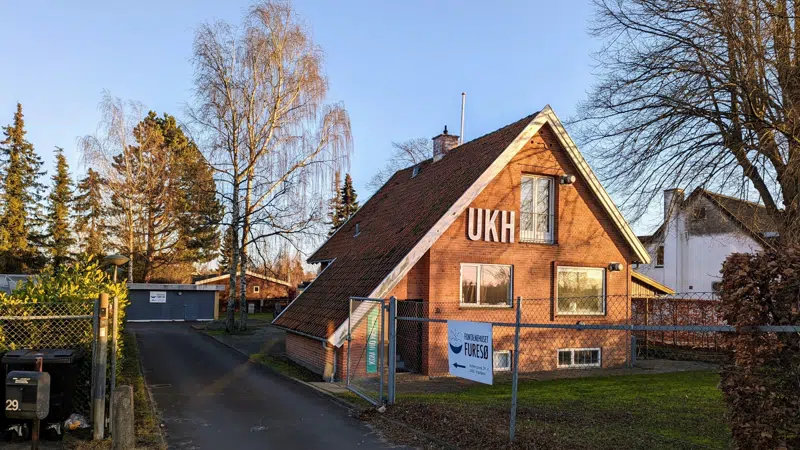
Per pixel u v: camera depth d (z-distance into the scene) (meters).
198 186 27.16
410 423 9.05
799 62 13.62
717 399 11.40
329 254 22.66
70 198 52.84
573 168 17.30
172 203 42.25
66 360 7.60
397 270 14.47
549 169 16.98
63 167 52.78
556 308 16.81
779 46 13.70
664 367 17.66
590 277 17.64
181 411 10.41
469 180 15.82
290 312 18.66
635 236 17.94
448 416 8.96
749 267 5.05
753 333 5.03
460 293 15.60
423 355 15.18
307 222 27.19
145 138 41.91
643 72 15.53
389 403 10.30
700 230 32.62
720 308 5.47
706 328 5.37
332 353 14.02
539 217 17.17
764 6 14.09
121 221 44.66
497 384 13.83
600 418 9.26
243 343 23.56
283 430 9.03
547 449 7.10
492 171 15.58
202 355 19.66
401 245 15.75
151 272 48.31
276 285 53.25
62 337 8.41
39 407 6.70
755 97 14.40
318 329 14.73
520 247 16.50
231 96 26.53
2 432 7.60
